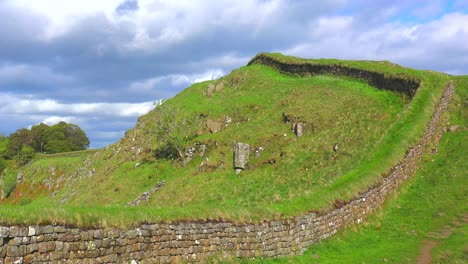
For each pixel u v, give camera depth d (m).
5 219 10.38
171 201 38.28
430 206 23.98
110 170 57.47
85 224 12.09
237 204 30.44
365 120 38.59
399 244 19.11
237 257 16.08
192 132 51.62
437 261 15.58
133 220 13.38
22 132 144.62
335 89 50.94
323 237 19.73
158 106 52.91
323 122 41.91
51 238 11.12
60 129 154.88
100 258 12.16
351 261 16.92
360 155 30.59
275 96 55.62
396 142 29.72
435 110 35.03
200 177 41.19
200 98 65.75
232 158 43.00
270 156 39.78
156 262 13.67
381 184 24.69
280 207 18.88
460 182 26.44
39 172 86.00
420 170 29.62
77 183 65.62
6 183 92.38
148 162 51.72
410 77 42.25
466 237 18.44
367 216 22.91
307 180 31.30
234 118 52.59
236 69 76.81
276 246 17.48
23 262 10.45
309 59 65.75
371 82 49.00
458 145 31.95
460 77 45.38
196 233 15.01
